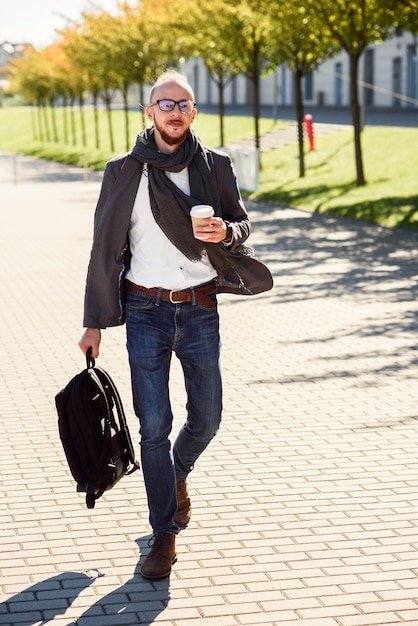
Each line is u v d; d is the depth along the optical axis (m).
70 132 71.19
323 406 8.08
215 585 4.89
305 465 6.66
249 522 5.68
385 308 12.28
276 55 31.67
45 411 8.09
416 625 4.47
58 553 5.29
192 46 39.78
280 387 8.68
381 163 30.52
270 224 21.88
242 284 5.17
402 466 6.64
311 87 66.12
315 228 20.92
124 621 4.53
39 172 45.78
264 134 43.81
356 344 10.34
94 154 54.56
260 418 7.75
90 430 4.93
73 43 54.16
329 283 14.23
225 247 4.95
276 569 5.05
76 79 58.34
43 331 11.29
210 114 57.50
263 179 32.28
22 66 72.75
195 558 5.20
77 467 4.98
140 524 5.71
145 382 5.06
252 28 32.31
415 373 9.11
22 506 5.98
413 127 36.59
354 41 25.50
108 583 4.93
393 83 55.88
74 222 23.34
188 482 6.35
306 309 12.33
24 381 9.06
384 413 7.86
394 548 5.32
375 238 19.06
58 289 14.14
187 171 5.00
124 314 5.19
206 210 4.68
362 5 24.23
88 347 5.18
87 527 5.66
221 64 38.81
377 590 4.82
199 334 5.12
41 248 18.67
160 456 5.04
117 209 4.96
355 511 5.84
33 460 6.86
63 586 4.90
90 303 5.10
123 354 10.16
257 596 4.76
